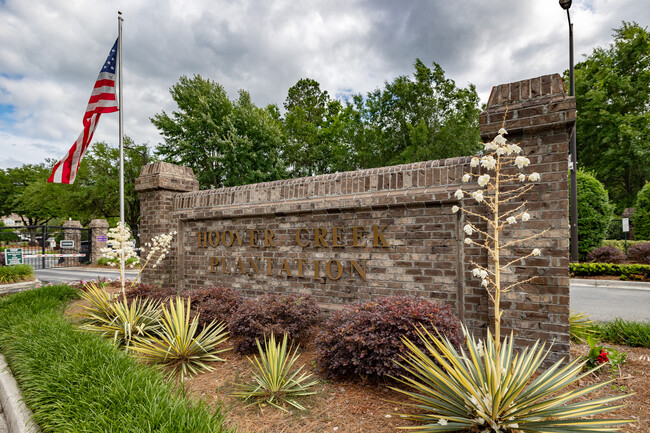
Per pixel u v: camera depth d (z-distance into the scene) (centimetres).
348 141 2339
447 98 2230
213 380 367
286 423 275
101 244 2083
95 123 696
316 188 537
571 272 1170
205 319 483
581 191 1445
